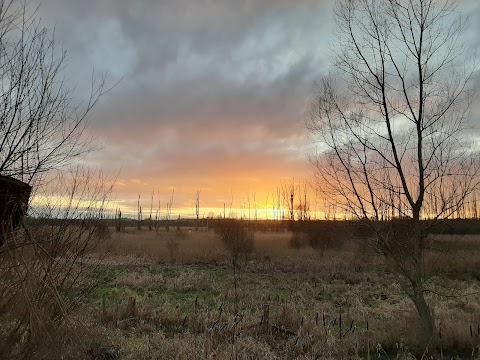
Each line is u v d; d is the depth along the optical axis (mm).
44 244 3691
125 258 19484
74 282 4098
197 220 63875
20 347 3484
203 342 6254
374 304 11250
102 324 7391
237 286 13234
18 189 3342
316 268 18000
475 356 6824
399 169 7652
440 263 16141
